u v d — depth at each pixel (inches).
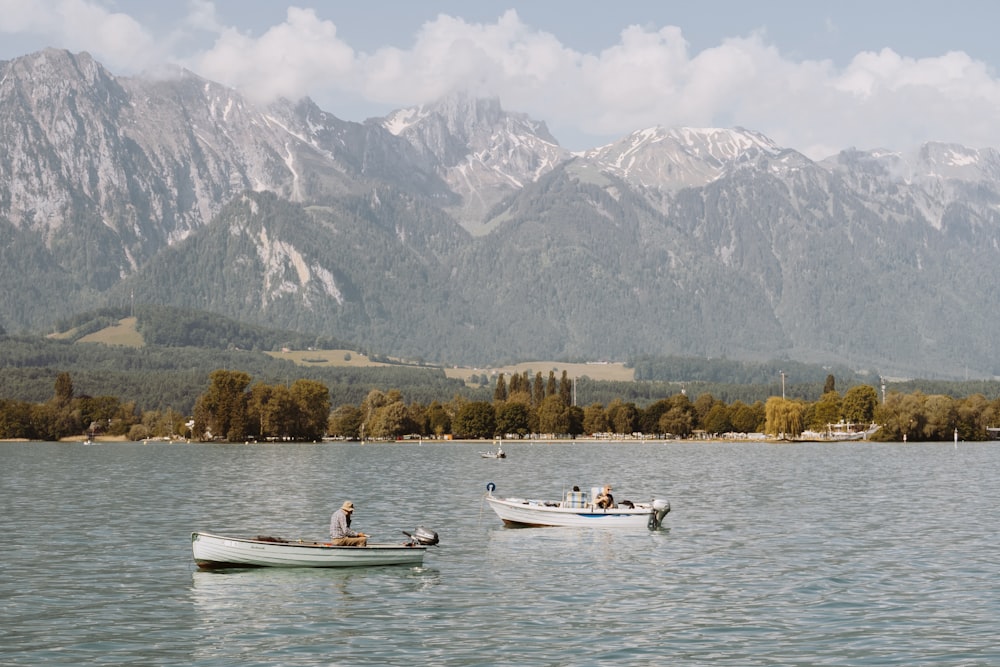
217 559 2837.1
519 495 5364.2
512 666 1936.5
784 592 2571.4
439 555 3142.2
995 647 2052.2
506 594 2546.8
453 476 7012.8
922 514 4350.4
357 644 2079.2
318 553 2842.0
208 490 5703.7
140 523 4003.4
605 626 2223.2
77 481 6491.1
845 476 6948.8
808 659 1979.6
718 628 2204.7
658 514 3779.5
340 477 6894.7
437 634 2155.5
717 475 7111.2
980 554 3166.8
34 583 2667.3
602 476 7042.3
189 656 1995.6
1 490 5728.3
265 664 1946.4
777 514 4352.9
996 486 5974.4
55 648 2047.2
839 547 3319.4
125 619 2281.0
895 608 2385.6
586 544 3385.8
